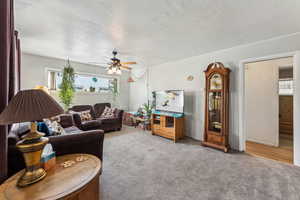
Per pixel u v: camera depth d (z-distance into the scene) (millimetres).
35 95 1013
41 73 3898
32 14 1806
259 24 2035
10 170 1322
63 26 2135
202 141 3453
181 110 3750
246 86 3756
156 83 4922
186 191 1686
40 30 2266
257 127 3582
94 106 4719
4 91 1129
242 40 2627
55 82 4211
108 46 3012
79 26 2131
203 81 3572
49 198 881
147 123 4609
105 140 3549
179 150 2943
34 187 975
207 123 3174
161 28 2176
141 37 2531
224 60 3156
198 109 3686
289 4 1564
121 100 5891
